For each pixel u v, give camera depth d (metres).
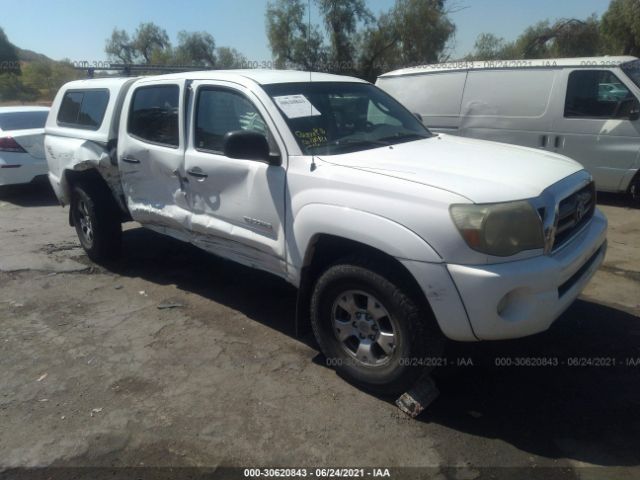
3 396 3.20
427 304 2.76
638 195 7.03
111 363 3.54
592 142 7.09
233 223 3.74
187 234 4.29
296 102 3.58
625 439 2.68
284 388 3.20
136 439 2.78
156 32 44.00
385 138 3.83
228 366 3.46
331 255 3.30
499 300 2.56
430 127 8.45
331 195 3.01
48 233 6.79
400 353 2.86
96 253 5.34
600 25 27.16
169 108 4.22
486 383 3.19
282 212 3.33
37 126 9.26
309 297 3.42
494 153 3.48
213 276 5.06
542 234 2.69
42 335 3.96
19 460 2.65
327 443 2.71
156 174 4.35
